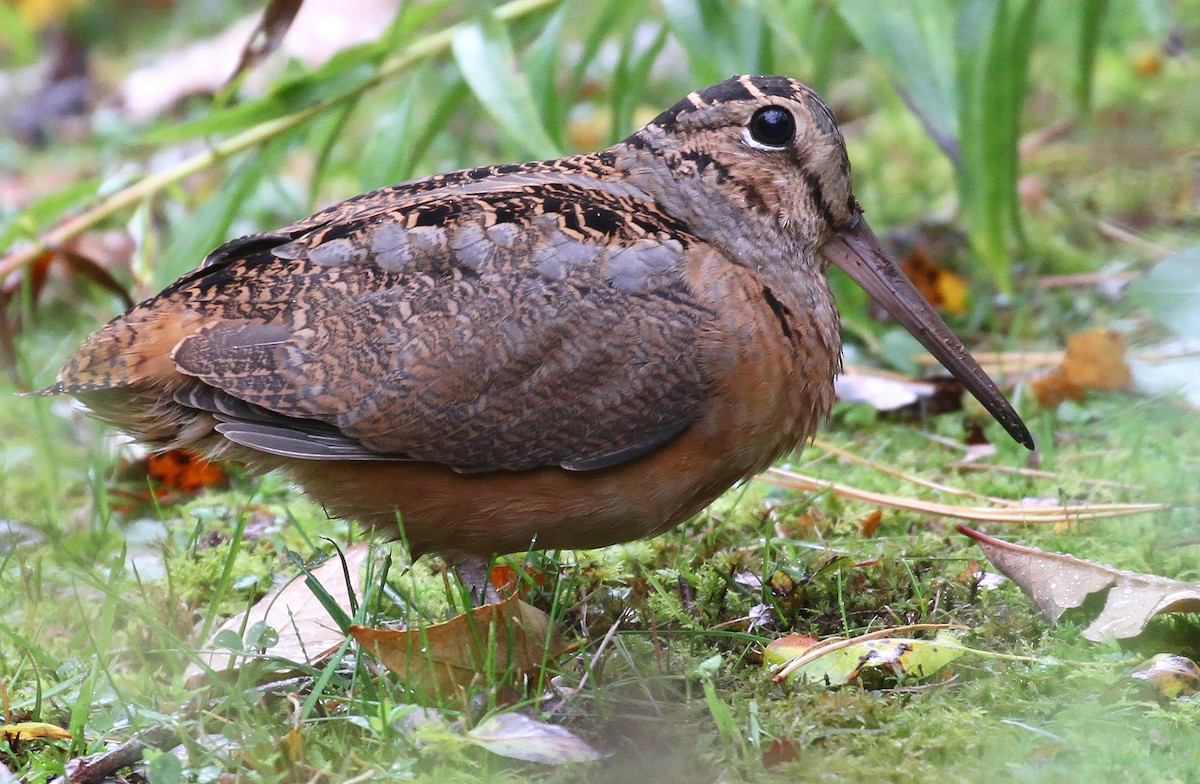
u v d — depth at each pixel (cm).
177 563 960
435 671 755
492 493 811
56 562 1006
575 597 897
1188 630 808
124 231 1569
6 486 1165
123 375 793
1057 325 1312
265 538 1027
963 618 859
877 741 717
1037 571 836
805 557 953
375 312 791
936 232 1442
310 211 1370
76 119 2033
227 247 822
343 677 809
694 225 862
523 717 721
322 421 787
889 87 1744
